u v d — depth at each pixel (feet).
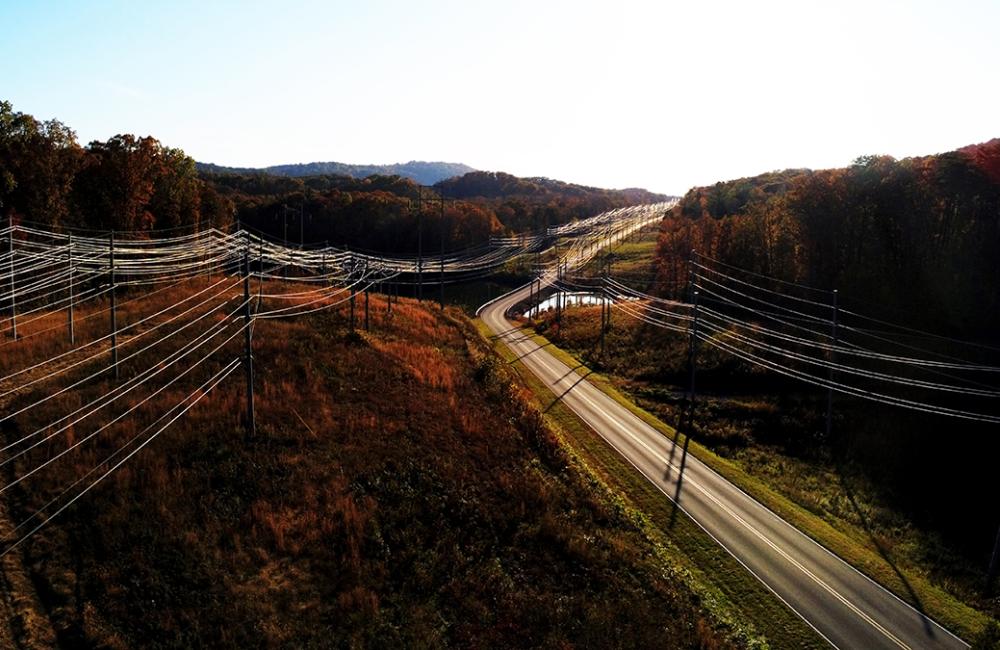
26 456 77.82
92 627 55.62
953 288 181.88
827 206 214.07
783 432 148.66
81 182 192.54
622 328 250.98
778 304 225.35
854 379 163.53
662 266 311.68
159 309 146.41
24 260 123.34
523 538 84.84
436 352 155.94
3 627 54.08
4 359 103.09
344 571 70.69
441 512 86.43
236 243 143.74
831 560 94.27
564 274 346.74
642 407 168.25
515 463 105.70
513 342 243.40
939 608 83.87
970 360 155.53
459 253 424.46
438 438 107.04
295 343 133.08
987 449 127.13
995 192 177.88
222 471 83.30
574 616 70.59
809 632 77.20
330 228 428.97
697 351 201.05
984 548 103.35
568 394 173.88
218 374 110.63
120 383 100.99
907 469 127.03
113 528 68.69
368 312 173.58
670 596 78.59
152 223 212.43
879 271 202.18
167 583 63.00
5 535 65.51
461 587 72.13
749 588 85.81
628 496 110.83
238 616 60.54
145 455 82.58
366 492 87.04
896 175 201.87
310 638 59.93
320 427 100.53
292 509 79.87
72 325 119.34
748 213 281.74
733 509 108.99
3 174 153.99
